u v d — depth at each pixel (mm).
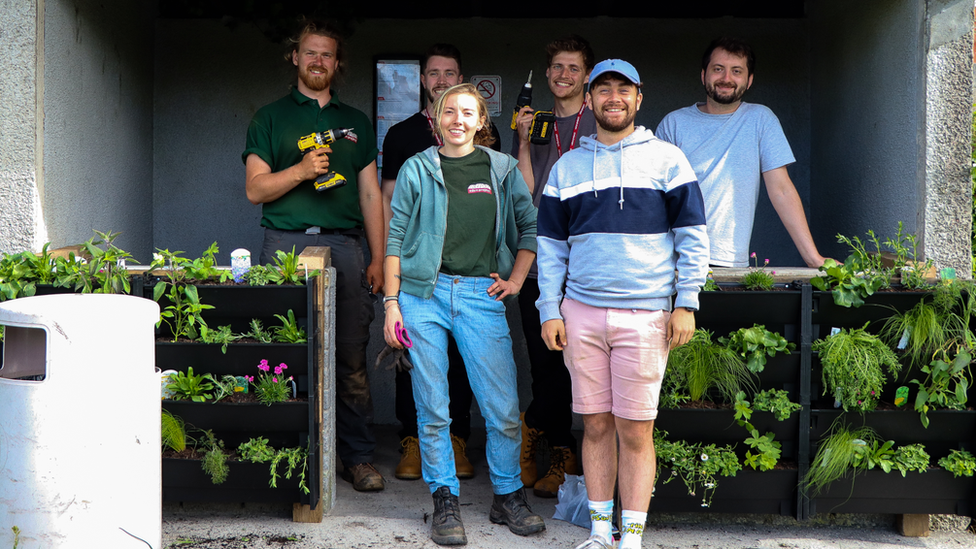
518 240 3199
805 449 2992
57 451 2148
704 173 3342
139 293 2955
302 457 3057
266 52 4664
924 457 2949
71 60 3432
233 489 3086
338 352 3568
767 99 4602
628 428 2738
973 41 3057
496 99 4660
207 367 3008
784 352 2943
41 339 2477
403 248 3057
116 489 2207
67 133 3393
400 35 4629
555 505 3428
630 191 2658
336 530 3104
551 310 2799
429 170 3008
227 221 4738
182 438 3033
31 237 3088
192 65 4668
